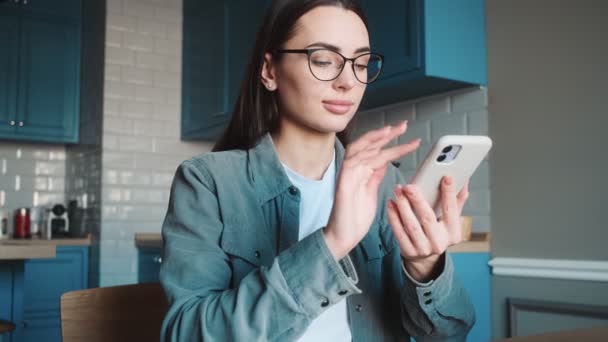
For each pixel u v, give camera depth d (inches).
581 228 74.2
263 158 36.6
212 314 26.6
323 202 37.1
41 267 135.2
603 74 72.4
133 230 139.3
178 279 31.1
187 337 27.1
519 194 82.6
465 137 27.1
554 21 79.0
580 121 74.9
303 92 33.8
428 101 98.3
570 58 76.6
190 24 144.9
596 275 71.6
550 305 76.5
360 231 25.9
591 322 72.2
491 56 88.2
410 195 26.4
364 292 35.6
